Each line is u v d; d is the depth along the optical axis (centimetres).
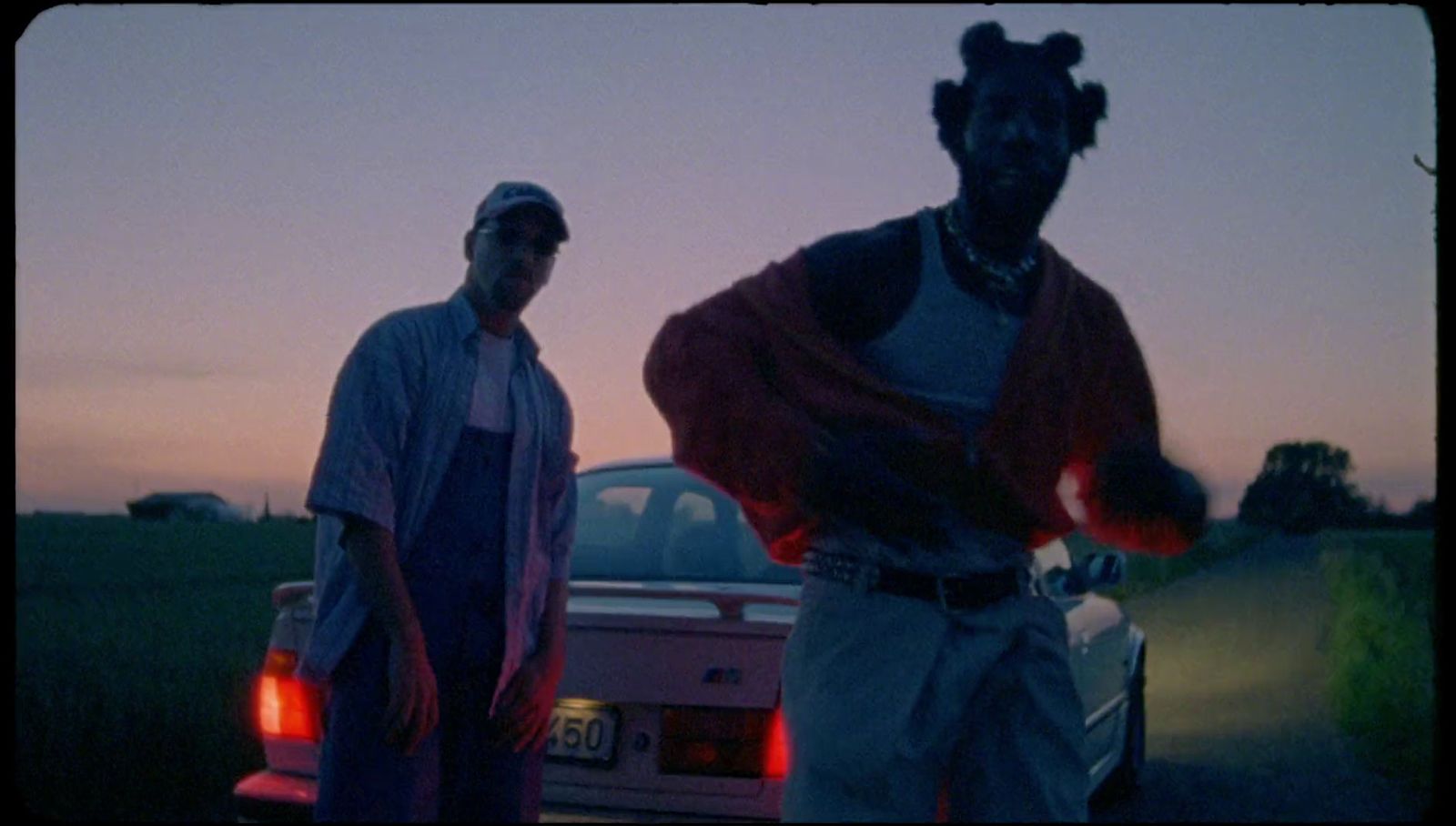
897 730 218
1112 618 579
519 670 284
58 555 1553
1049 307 229
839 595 226
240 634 861
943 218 234
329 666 262
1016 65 232
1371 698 807
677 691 355
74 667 657
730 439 215
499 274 276
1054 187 232
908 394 223
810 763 223
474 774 277
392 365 264
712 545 454
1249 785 623
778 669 352
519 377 286
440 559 268
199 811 480
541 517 292
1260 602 2053
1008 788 228
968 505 219
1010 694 230
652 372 227
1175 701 934
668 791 350
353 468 256
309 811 368
